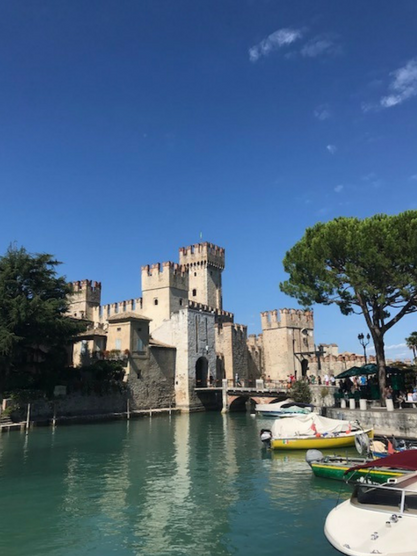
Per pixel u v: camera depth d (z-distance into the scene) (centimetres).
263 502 1645
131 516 1527
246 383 7606
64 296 4722
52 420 4312
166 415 5672
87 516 1534
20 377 4372
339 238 3075
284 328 8000
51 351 4669
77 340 5138
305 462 2327
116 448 2919
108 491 1839
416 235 2722
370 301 3209
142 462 2438
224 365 7350
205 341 6756
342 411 3094
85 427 4184
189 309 6506
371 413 2891
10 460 2509
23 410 4147
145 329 5909
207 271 8788
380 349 3189
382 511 1102
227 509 1576
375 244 2928
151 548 1262
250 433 3653
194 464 2361
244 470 2180
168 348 6262
